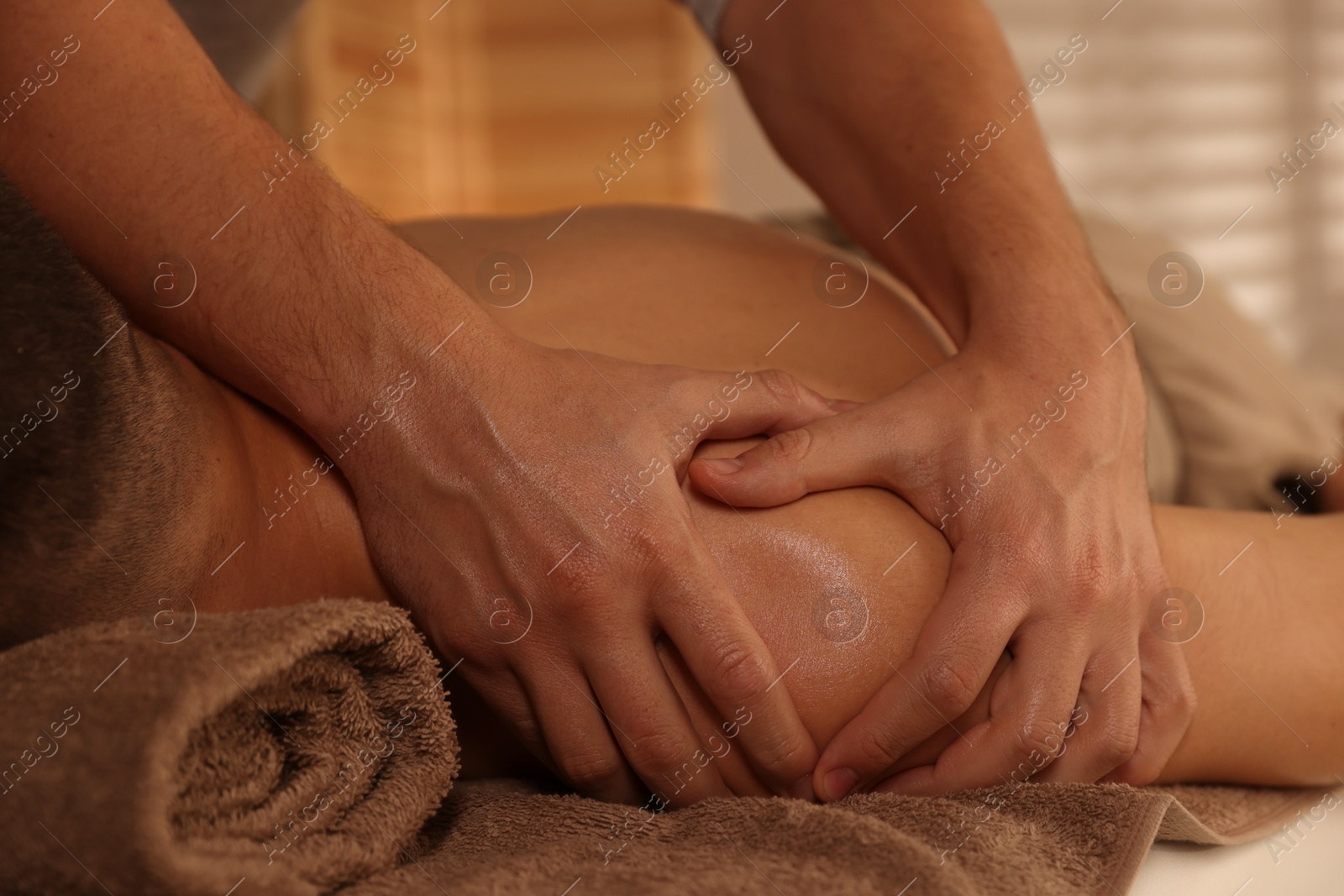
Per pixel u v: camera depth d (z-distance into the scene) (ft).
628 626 2.30
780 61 3.05
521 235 2.82
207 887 1.97
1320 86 7.36
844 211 2.97
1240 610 2.57
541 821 2.27
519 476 2.30
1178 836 2.36
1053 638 2.36
